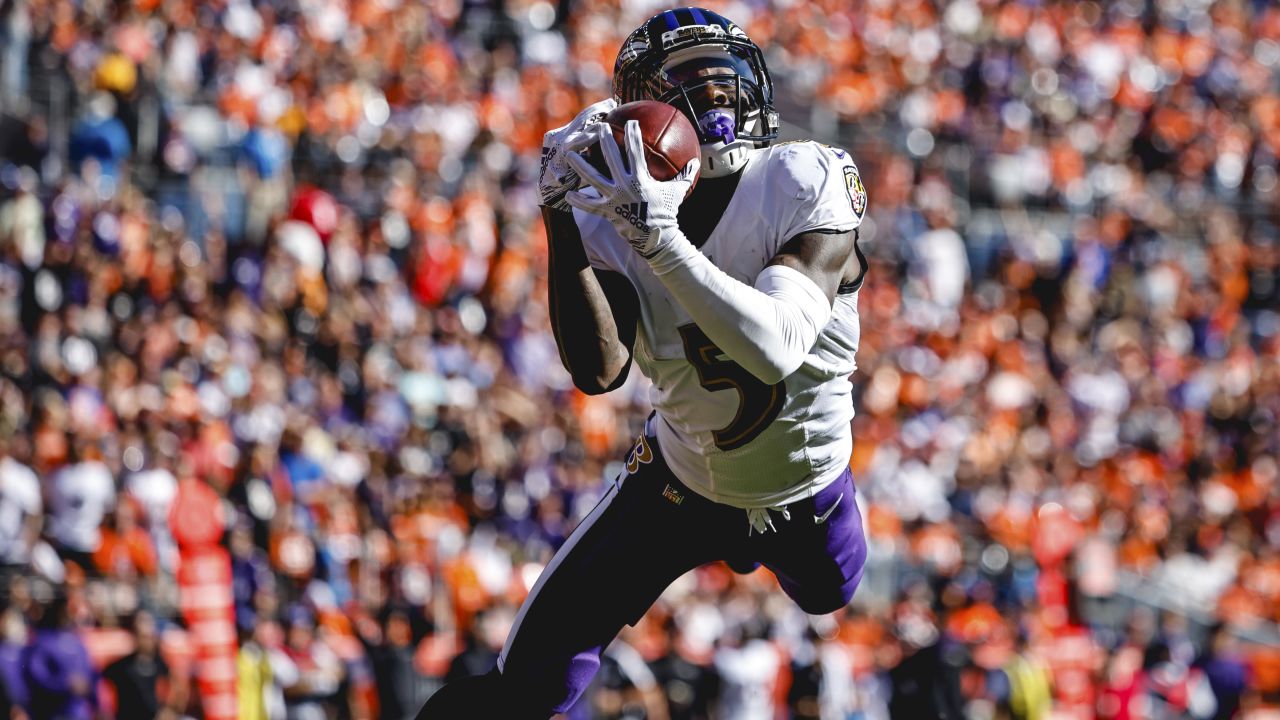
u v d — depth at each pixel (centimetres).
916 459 3922
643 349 1088
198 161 4262
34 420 2878
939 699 3047
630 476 1143
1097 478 4191
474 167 4594
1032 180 5662
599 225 1065
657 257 908
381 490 3144
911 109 5822
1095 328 5153
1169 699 3366
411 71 4850
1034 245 5366
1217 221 5738
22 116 4069
